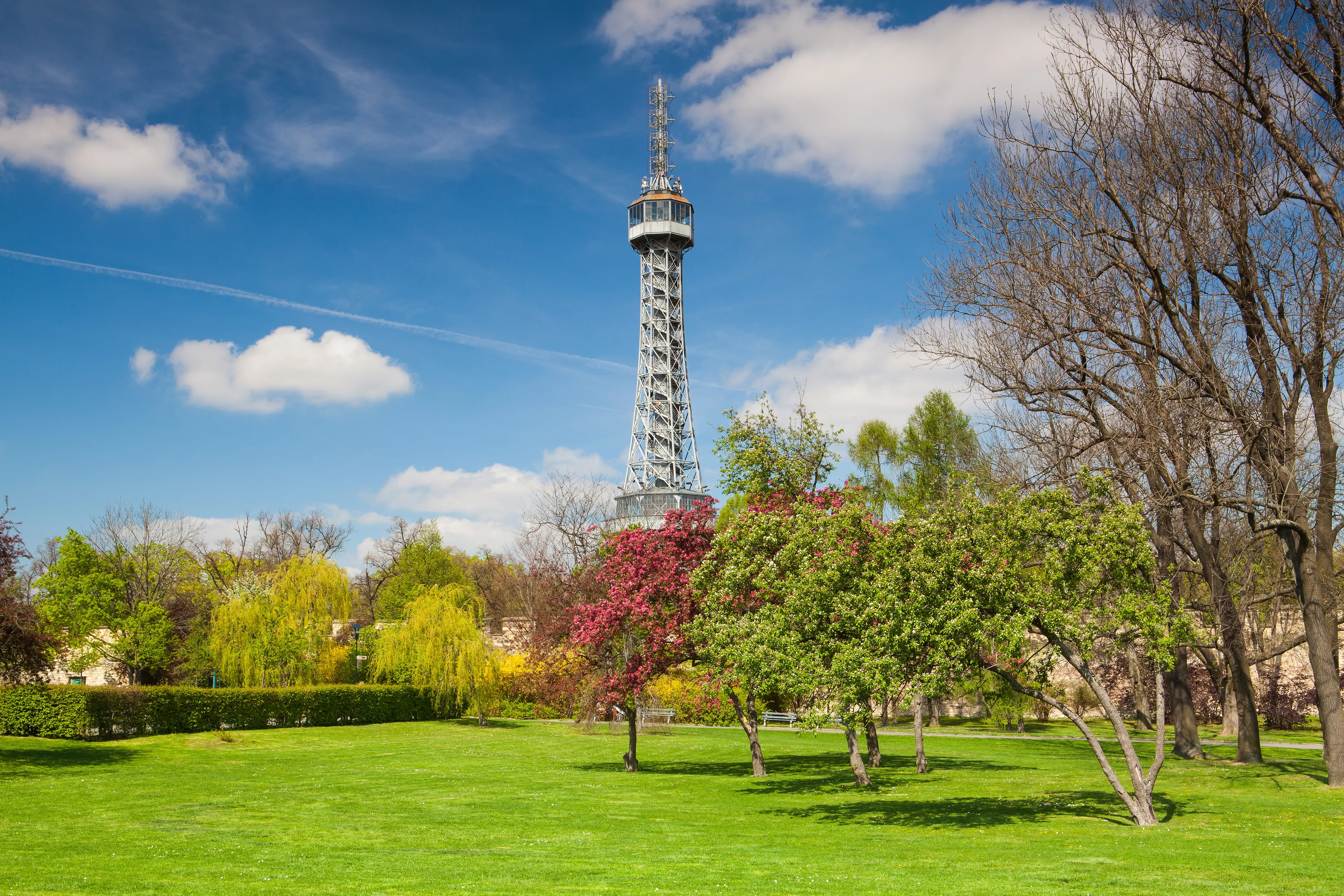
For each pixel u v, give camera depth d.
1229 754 31.75
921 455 47.09
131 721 38.88
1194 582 31.52
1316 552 22.69
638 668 28.14
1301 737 41.09
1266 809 19.17
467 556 97.56
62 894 11.69
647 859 14.55
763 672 19.77
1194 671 48.94
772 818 19.44
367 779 26.62
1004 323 25.42
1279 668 46.47
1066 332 24.22
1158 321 24.92
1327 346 21.80
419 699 51.53
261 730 42.94
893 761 31.89
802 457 28.20
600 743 39.59
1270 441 22.81
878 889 11.88
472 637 49.66
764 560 22.64
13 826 18.27
